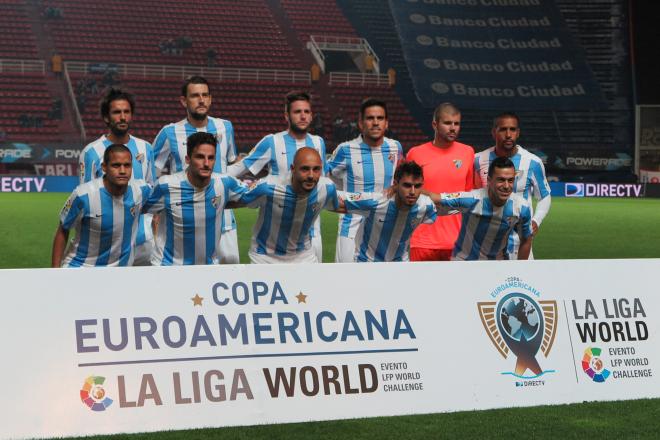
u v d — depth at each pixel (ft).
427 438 11.66
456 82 112.27
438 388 13.19
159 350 12.14
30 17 104.27
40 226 43.19
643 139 110.22
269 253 18.33
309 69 109.19
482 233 18.51
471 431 12.01
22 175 77.82
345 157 21.56
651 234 45.47
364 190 21.61
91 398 11.73
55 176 78.54
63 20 105.19
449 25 118.42
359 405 12.76
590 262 14.55
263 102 103.14
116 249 16.98
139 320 12.18
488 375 13.50
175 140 21.27
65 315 11.92
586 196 92.73
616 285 14.66
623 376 14.26
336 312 13.03
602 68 114.83
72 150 81.00
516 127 20.35
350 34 116.06
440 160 20.84
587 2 117.80
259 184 17.48
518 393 13.58
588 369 14.10
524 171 20.72
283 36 113.09
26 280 11.85
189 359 12.23
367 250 18.60
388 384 12.96
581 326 14.23
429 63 113.80
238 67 107.34
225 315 12.55
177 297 12.41
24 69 97.81
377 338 13.10
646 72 111.14
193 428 11.98
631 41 113.39
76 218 16.53
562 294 14.25
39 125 90.63
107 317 12.07
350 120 102.89
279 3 117.29
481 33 118.21
